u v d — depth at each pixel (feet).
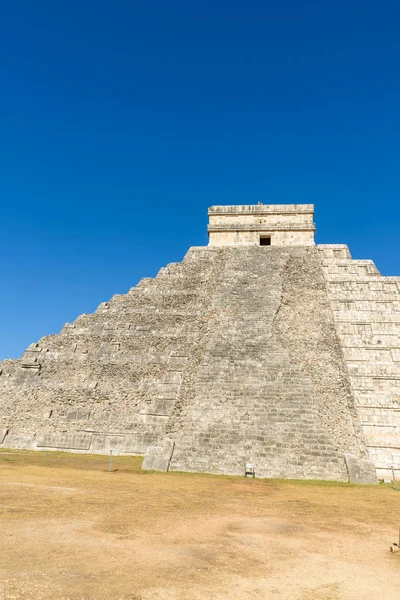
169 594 20.31
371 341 88.22
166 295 107.34
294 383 72.49
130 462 66.95
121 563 23.97
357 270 108.27
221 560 25.40
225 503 41.22
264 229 124.16
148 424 79.56
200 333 90.17
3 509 34.30
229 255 116.57
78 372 91.45
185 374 79.36
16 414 84.64
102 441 77.66
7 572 21.83
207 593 20.68
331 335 85.81
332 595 21.27
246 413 67.56
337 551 28.17
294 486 52.16
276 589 21.70
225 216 127.95
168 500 41.19
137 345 95.14
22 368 93.35
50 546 26.17
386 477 67.46
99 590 20.29
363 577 23.82
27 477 50.08
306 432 63.52
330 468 58.34
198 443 63.57
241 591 21.20
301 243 121.90
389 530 33.68
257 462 59.72
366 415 76.23
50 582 20.86
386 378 81.41
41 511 34.32
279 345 81.51
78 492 42.57
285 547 28.50
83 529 30.01
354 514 38.70
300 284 102.22
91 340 97.86
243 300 95.20
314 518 36.68
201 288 107.86
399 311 93.71
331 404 69.77
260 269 107.24
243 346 81.71
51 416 83.56
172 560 24.89
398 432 73.92
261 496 45.50
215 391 72.38
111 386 87.56
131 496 42.09
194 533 30.53
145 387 86.17
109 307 107.04
